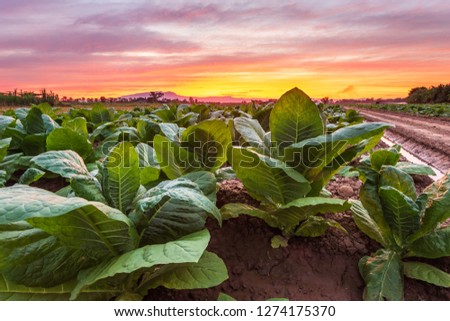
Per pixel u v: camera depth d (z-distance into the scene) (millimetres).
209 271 1672
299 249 2262
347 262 2176
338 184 3732
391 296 1823
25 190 1384
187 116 5262
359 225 2355
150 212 1694
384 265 1980
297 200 1938
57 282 1482
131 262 1259
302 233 2307
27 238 1464
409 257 2178
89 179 1650
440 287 1966
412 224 1963
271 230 2428
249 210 2305
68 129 3227
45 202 1215
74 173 1605
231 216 2271
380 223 2088
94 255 1528
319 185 2240
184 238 1488
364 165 2404
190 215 1768
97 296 1604
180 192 1487
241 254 2215
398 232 2049
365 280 1978
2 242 1417
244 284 1985
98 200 1586
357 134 1861
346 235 2430
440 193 1976
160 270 1702
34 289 1526
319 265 2148
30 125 4539
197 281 1615
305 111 2156
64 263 1497
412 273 1948
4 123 3832
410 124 15016
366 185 2131
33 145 4164
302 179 1894
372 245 2326
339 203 1822
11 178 3980
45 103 6617
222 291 1929
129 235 1523
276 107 2191
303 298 1901
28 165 3602
